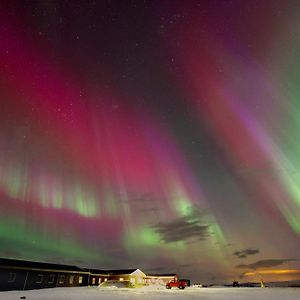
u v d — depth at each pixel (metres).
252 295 26.58
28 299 20.50
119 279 54.81
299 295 25.97
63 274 43.66
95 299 21.23
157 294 28.94
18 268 35.78
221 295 26.81
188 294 29.09
